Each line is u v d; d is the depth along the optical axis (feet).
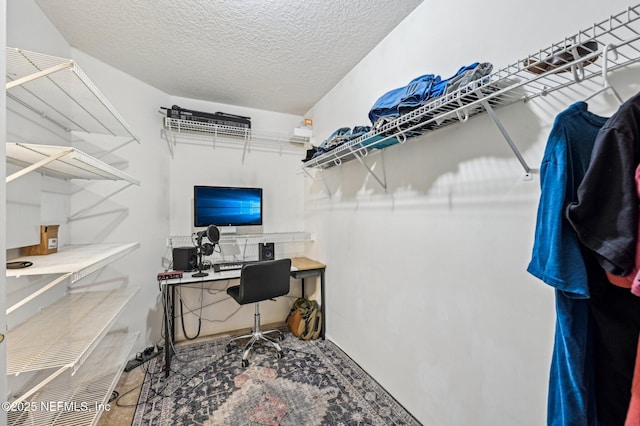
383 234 5.92
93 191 6.59
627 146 1.93
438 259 4.56
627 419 1.91
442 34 4.48
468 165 4.04
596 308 2.24
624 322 2.11
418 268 4.98
